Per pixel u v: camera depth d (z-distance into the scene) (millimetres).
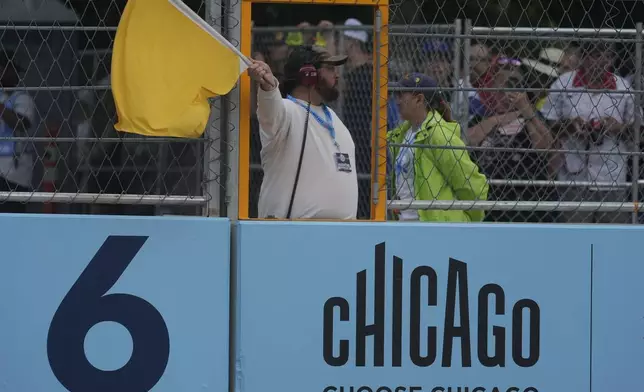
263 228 13180
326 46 15062
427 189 15727
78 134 15672
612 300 13867
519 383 13672
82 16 15023
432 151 15656
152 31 13031
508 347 13648
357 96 15023
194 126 13016
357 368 13336
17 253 12906
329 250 13297
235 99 13680
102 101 15734
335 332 13305
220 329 13133
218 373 13125
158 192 14828
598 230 13828
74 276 12977
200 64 13141
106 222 13016
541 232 13703
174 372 13078
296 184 14242
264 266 13188
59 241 12969
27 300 12906
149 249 13055
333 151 14445
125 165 15562
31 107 15633
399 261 13422
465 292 13555
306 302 13250
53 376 12930
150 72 12992
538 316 13703
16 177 15578
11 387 12883
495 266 13617
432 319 13492
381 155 14062
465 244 13555
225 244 13156
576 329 13789
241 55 13211
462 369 13555
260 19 14891
